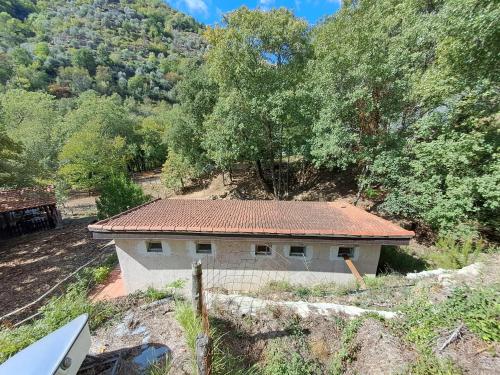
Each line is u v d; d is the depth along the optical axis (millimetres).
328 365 3494
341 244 6637
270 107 13555
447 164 8109
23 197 17438
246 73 14086
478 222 8352
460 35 7512
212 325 3936
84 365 3434
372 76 9500
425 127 8711
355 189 15328
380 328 3648
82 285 6895
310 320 4133
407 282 5750
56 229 17875
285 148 15688
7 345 3828
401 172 9969
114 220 7172
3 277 10633
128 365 3434
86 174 23328
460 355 3008
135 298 5234
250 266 7336
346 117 10906
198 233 6664
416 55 9141
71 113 34125
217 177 25109
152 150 38594
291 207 9125
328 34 13156
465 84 7949
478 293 3875
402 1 10961
